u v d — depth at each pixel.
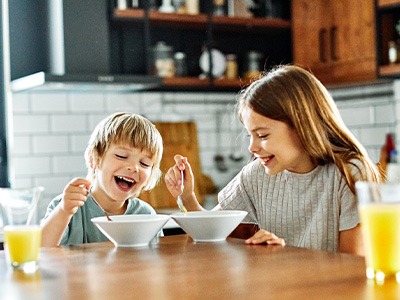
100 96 4.55
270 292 1.28
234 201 2.49
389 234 1.38
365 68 4.19
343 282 1.36
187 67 4.84
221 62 4.71
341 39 4.36
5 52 4.33
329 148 2.21
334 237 2.24
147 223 1.93
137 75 4.23
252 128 2.18
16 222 1.61
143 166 2.42
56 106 4.42
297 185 2.32
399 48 4.05
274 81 2.18
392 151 4.27
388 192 1.39
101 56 4.11
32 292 1.35
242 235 2.57
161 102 4.76
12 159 4.31
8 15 4.30
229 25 4.72
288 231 2.35
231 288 1.33
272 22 4.75
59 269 1.59
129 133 2.37
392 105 4.41
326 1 4.46
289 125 2.16
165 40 4.79
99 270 1.56
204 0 4.82
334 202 2.23
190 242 2.03
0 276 1.54
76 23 4.04
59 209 2.06
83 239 2.42
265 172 2.40
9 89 4.31
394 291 1.26
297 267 1.53
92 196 2.47
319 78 4.54
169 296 1.27
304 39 4.65
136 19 4.30
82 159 4.48
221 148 4.94
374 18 4.09
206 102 4.91
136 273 1.51
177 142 4.72
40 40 4.30
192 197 2.28
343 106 4.76
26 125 4.34
